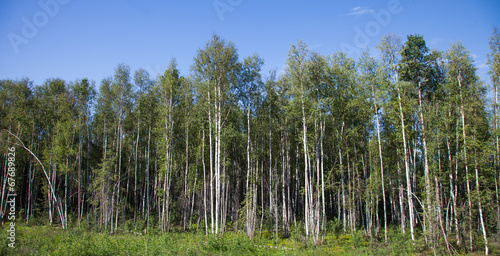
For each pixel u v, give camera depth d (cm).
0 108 3466
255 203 2825
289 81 2806
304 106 2600
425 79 2366
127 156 4194
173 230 3206
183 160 3422
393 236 2406
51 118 3544
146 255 1602
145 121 3478
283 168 3100
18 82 3575
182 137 3459
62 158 3388
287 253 1866
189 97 3027
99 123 3716
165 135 2972
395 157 2934
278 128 3194
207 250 1884
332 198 4484
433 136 2298
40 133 3844
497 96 2255
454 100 2355
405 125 2462
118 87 3269
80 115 3506
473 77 2366
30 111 3525
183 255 1661
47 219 3534
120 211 3438
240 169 4012
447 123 2352
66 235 2055
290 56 2603
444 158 2572
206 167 3559
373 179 2700
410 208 2247
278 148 3400
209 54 2656
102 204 3058
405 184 3120
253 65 2900
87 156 3631
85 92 3484
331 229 2791
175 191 3762
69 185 4122
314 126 2789
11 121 3397
